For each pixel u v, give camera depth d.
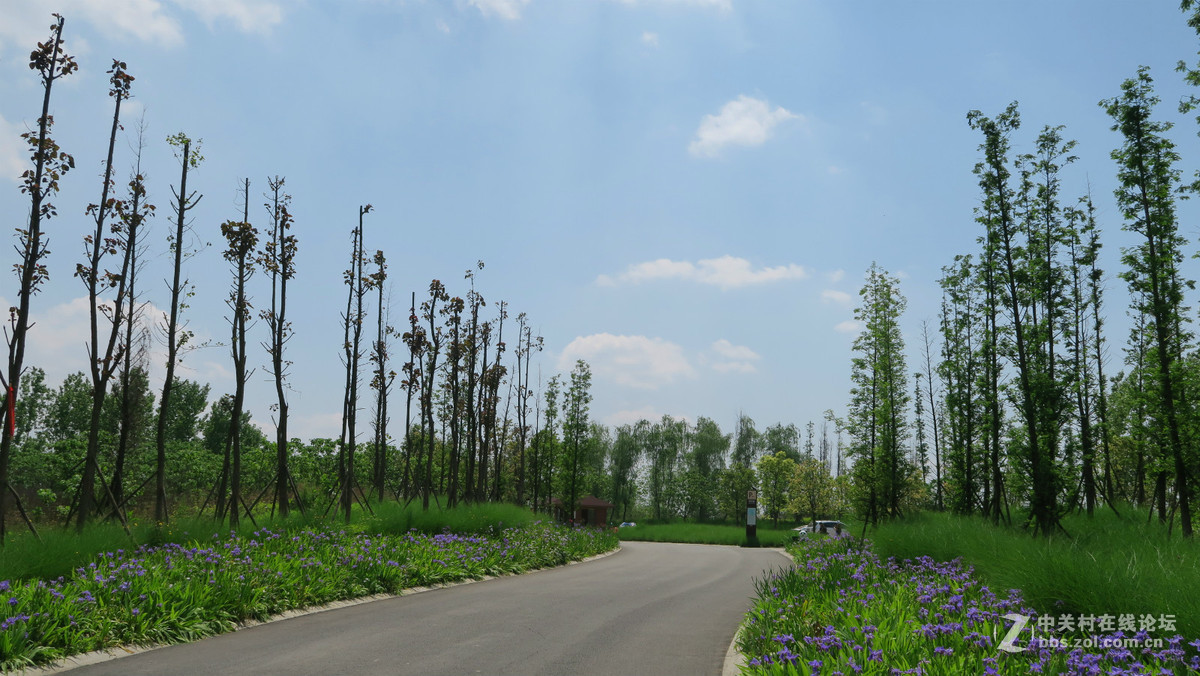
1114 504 26.02
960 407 27.23
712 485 86.62
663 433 94.38
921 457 31.59
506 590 15.12
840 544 24.02
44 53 15.18
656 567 23.64
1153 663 6.01
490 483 53.38
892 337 29.95
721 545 47.56
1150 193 18.72
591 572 20.98
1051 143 21.36
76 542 12.08
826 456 92.94
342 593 12.53
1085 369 25.42
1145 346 22.95
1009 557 10.26
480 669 7.58
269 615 10.59
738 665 7.04
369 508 26.42
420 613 11.37
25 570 10.12
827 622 8.12
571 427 47.16
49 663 7.29
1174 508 19.77
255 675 7.12
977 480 26.97
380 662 7.79
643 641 9.44
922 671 5.51
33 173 14.95
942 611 8.27
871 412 29.88
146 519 18.44
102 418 35.34
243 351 21.38
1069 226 21.41
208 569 11.28
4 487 13.96
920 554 15.10
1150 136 18.81
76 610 8.23
